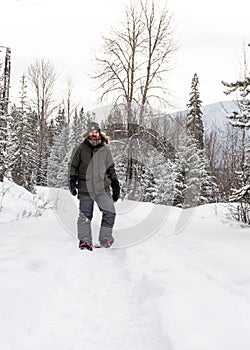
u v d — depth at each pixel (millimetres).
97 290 3451
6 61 12961
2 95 12820
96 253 5066
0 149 11609
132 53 20531
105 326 2652
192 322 2451
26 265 3680
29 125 25219
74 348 2307
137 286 3611
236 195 5961
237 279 3367
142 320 2754
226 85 5656
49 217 8547
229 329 2348
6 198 9977
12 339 2262
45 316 2697
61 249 4648
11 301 2650
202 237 5496
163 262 4273
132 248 5250
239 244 4660
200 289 3172
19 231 6016
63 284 3373
